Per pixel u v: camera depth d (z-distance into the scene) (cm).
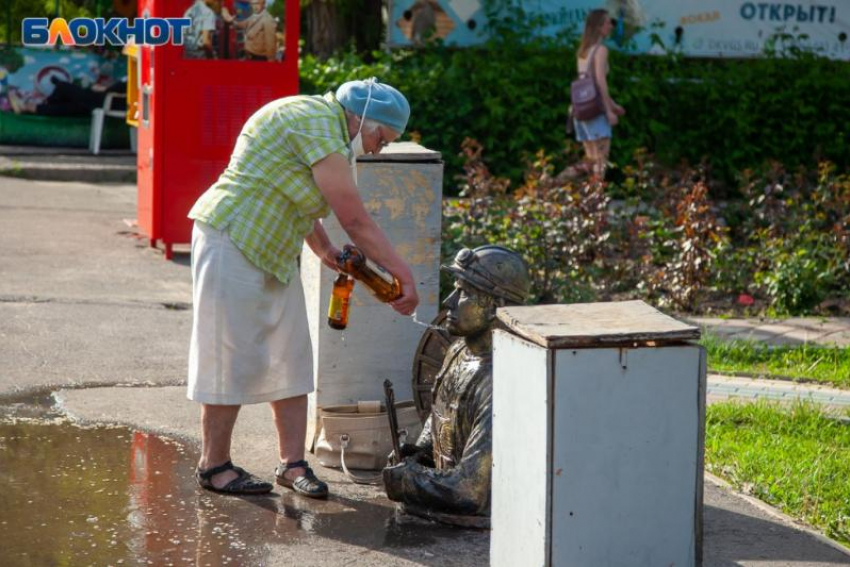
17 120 2009
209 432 650
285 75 1298
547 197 1257
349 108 618
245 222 612
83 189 1758
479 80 1862
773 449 766
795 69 1981
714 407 852
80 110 2034
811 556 587
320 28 2098
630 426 487
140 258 1302
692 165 1938
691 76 2008
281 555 572
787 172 1917
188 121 1277
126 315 1058
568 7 2070
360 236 608
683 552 500
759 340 1059
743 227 1463
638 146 1909
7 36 2059
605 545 490
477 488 605
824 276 1186
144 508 627
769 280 1194
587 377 480
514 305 612
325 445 700
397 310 618
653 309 530
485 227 1188
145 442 740
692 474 497
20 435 742
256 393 640
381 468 696
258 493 652
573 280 1166
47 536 585
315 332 714
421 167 700
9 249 1297
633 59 2050
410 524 619
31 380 859
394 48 2012
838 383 941
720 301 1212
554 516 484
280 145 609
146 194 1343
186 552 571
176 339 995
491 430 608
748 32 2142
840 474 724
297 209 620
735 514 643
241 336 624
